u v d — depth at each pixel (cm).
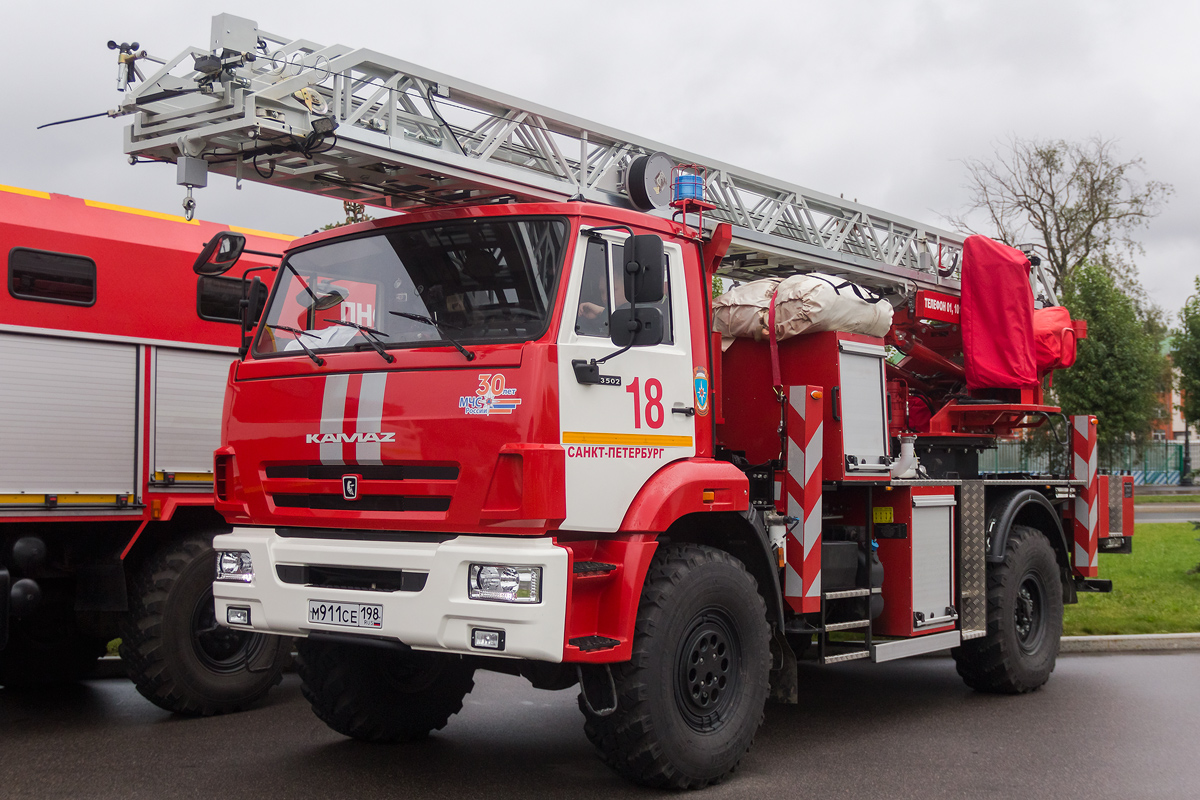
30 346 647
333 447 505
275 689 784
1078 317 2959
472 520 460
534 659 466
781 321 655
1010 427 953
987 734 648
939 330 983
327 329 534
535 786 523
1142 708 729
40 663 779
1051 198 3681
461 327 493
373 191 625
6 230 638
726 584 532
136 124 559
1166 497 3697
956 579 739
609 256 508
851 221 894
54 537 673
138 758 573
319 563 501
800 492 619
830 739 635
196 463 723
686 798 505
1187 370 3506
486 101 623
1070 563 879
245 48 534
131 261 695
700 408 549
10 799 492
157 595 666
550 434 458
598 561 490
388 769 553
